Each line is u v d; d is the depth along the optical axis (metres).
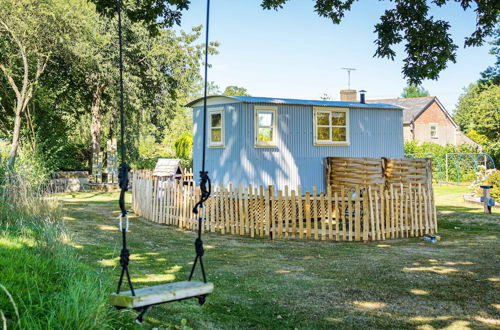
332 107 18.27
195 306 6.71
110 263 8.99
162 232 14.27
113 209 19.94
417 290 7.76
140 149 42.66
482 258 10.52
